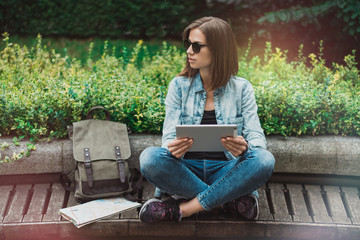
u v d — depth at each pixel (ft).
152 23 21.04
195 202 9.14
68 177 10.61
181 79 9.78
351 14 15.75
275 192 10.71
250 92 9.64
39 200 10.33
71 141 10.73
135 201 10.10
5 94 11.17
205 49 9.04
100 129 10.41
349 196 10.66
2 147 10.42
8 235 9.58
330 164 10.64
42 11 21.31
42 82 12.23
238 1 18.48
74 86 11.28
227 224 9.53
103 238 9.72
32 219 9.70
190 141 8.25
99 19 21.21
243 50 17.83
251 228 9.59
